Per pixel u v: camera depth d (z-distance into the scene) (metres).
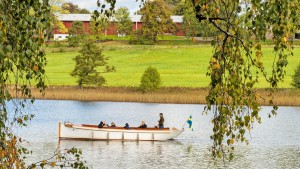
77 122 87.06
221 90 11.29
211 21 11.16
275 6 10.62
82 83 129.88
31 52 10.18
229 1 11.07
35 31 10.08
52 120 87.38
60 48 182.00
